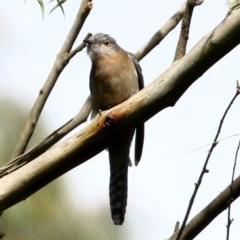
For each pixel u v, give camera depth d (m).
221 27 5.84
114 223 8.34
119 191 9.62
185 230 6.61
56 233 7.95
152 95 6.22
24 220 7.89
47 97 8.28
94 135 6.38
